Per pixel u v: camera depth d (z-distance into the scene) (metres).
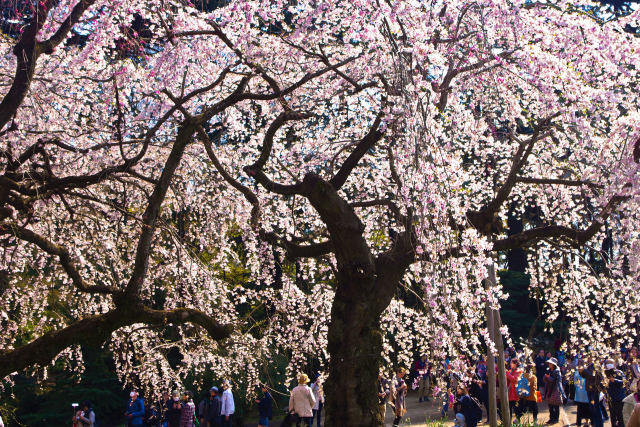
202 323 5.96
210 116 6.29
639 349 7.89
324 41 7.34
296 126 8.58
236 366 8.91
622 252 6.96
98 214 8.18
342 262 6.42
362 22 6.02
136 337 8.34
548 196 8.80
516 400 11.89
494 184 9.51
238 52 6.74
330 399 6.17
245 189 6.88
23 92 5.83
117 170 6.37
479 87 7.66
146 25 7.20
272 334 8.65
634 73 6.15
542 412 13.97
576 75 6.10
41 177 6.57
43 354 5.52
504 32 6.51
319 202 6.40
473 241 5.31
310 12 6.50
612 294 7.36
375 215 8.73
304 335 8.58
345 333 6.25
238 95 6.50
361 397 6.10
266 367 8.62
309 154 8.37
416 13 5.69
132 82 8.07
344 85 7.72
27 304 8.46
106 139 7.94
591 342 7.86
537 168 8.40
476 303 5.56
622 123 5.93
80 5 6.07
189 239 8.58
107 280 8.75
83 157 7.82
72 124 7.80
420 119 5.18
